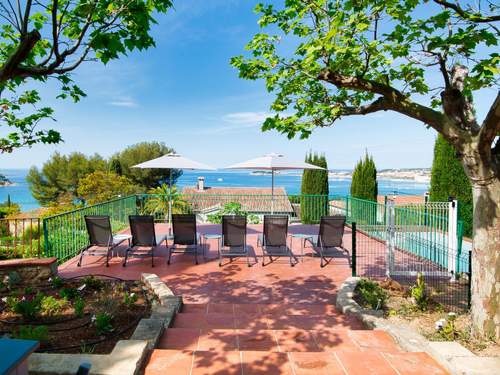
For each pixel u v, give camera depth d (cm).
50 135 503
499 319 350
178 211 1451
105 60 305
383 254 760
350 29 400
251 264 678
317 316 423
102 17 293
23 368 148
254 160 990
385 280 551
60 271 618
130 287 485
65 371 229
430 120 387
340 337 344
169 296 436
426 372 260
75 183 3059
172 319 387
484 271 356
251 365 263
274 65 519
